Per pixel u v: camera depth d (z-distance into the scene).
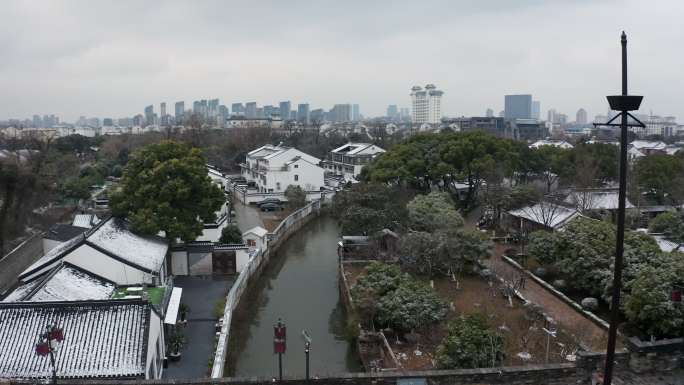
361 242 44.41
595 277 30.33
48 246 41.06
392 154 62.31
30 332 20.48
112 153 100.06
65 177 68.38
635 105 12.28
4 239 42.16
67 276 26.44
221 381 16.06
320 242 55.44
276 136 135.38
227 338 28.67
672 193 55.19
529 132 185.00
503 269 38.03
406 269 37.12
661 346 16.86
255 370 27.59
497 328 27.69
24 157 71.25
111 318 21.17
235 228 44.19
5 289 34.84
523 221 47.62
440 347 23.00
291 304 37.66
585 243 32.19
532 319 28.75
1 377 18.66
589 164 59.34
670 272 25.81
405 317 27.39
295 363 28.52
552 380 16.52
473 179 64.44
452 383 16.25
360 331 29.23
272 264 47.09
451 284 36.06
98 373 19.16
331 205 63.16
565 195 53.97
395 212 43.72
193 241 40.53
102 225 33.84
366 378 16.19
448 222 42.72
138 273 29.56
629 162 69.25
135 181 37.66
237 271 40.25
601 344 25.41
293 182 78.44
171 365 25.12
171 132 114.81
